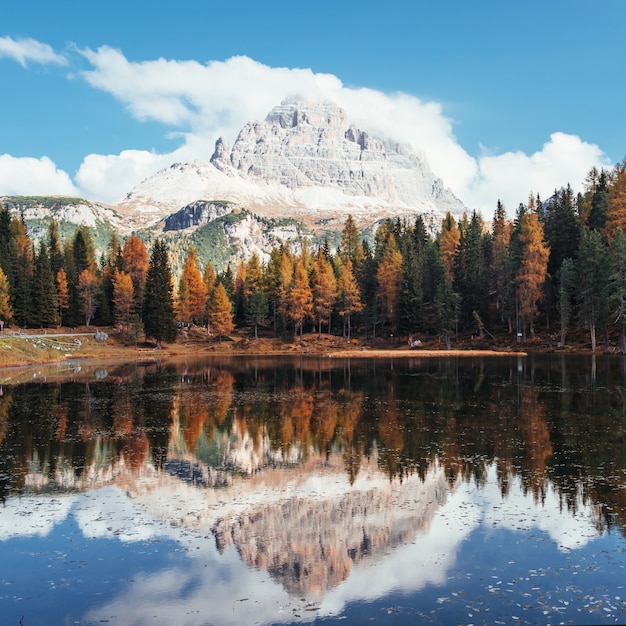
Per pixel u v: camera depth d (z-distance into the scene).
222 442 27.70
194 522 17.16
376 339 112.19
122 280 114.25
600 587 12.83
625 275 73.88
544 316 97.12
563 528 16.17
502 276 98.94
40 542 15.76
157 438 28.72
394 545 15.28
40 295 112.75
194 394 45.88
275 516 17.56
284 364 77.56
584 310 79.12
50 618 11.97
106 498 19.41
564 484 20.06
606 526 16.25
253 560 14.55
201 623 11.73
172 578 13.64
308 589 13.02
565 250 96.19
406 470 22.20
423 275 116.19
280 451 25.70
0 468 23.09
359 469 22.50
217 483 20.97
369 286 122.75
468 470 22.02
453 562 14.21
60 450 26.16
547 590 12.74
